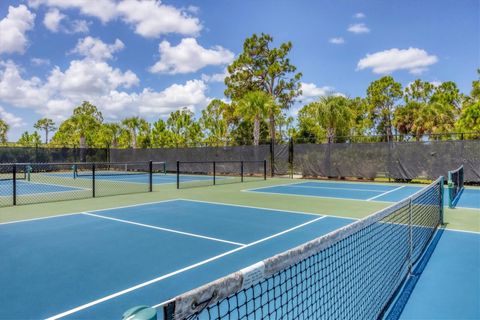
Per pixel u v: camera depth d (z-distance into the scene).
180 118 35.72
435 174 14.34
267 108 20.80
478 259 4.48
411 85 33.72
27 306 3.08
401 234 5.01
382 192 11.80
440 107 23.08
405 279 3.79
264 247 4.96
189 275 3.84
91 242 5.26
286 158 18.28
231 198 10.34
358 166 16.14
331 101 18.34
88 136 32.69
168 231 5.98
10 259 4.43
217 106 32.62
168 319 1.07
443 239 5.50
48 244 5.15
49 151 23.55
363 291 3.03
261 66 26.09
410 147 14.91
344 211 8.00
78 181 16.66
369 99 32.88
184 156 22.27
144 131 34.09
